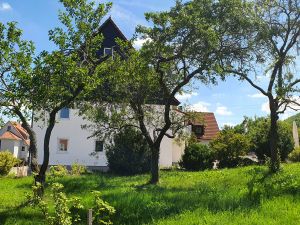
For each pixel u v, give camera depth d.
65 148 40.16
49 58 15.84
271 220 10.85
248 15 22.09
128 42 21.80
